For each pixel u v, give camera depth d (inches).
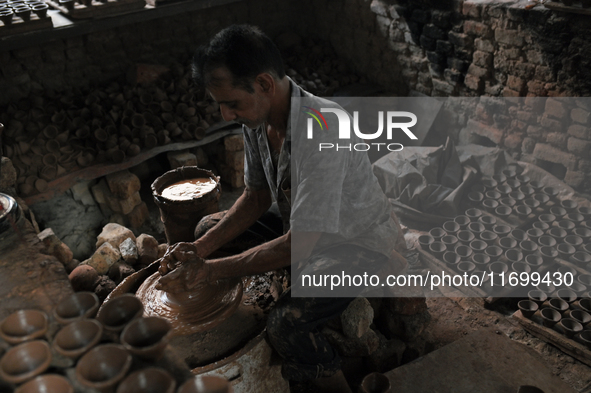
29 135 133.1
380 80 182.9
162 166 158.4
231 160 152.8
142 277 78.8
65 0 129.2
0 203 61.9
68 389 30.2
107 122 141.0
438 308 99.0
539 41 127.0
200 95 154.7
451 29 149.5
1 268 50.9
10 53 140.3
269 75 61.0
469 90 153.3
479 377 76.2
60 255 105.5
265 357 69.5
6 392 32.9
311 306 66.7
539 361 79.2
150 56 168.9
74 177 130.3
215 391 32.5
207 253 79.4
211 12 177.2
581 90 122.6
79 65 154.4
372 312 80.7
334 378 72.2
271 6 192.2
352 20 182.2
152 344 36.8
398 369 77.9
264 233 90.1
